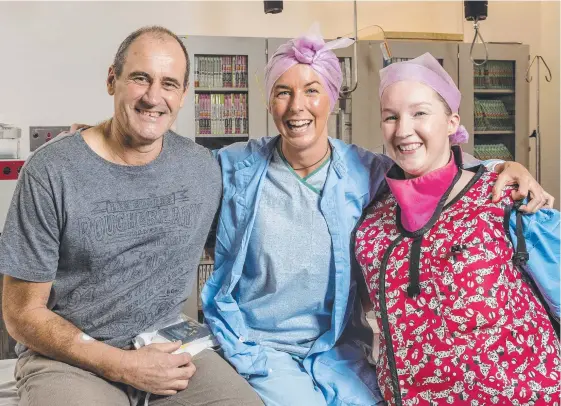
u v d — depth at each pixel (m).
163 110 1.59
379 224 1.65
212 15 3.90
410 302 1.48
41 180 1.51
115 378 1.51
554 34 4.08
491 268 1.41
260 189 1.73
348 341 1.83
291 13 3.99
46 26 3.70
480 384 1.39
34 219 1.52
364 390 1.67
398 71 1.55
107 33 3.78
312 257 1.71
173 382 1.54
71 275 1.61
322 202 1.70
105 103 3.80
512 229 1.44
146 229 1.62
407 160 1.56
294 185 1.72
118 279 1.62
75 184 1.54
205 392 1.61
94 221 1.56
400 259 1.52
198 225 1.72
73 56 3.74
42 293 1.57
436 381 1.44
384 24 4.11
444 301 1.43
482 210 1.45
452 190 1.52
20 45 3.68
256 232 1.73
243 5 3.93
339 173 1.73
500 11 4.21
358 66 3.75
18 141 3.37
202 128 3.73
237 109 3.77
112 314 1.63
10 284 1.58
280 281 1.71
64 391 1.48
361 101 3.78
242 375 1.72
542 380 1.38
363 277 1.71
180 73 1.61
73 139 1.58
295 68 1.66
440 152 1.56
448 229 1.47
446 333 1.43
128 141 1.60
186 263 1.72
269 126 3.76
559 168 4.01
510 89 4.06
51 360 1.58
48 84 3.72
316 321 1.78
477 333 1.41
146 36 1.59
